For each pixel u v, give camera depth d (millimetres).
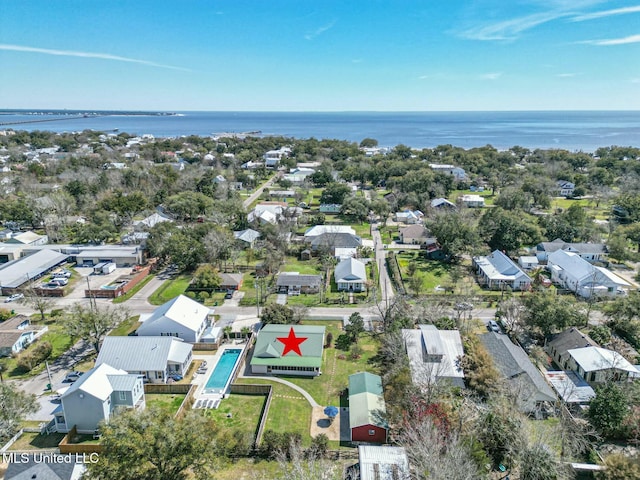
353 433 44031
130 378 46844
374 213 137000
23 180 154750
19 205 117000
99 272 90688
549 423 45594
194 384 53500
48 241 110250
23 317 67500
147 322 62406
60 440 43906
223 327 67000
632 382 49312
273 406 49531
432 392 45344
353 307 75062
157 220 117000
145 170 168750
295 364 55656
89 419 44438
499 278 82188
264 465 40812
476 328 66375
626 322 63219
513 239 97375
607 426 42812
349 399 48344
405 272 89812
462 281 85812
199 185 158750
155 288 82812
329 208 140250
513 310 65250
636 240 103375
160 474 34188
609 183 166000
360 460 37594
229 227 117000
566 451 39969
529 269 92438
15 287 79750
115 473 32750
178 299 66812
